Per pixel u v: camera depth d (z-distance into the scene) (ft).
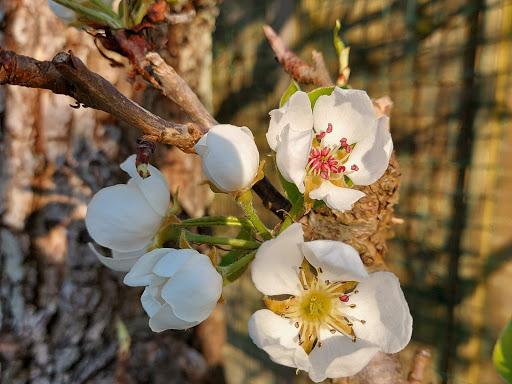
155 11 0.36
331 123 0.30
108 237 0.32
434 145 0.98
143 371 0.73
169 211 0.32
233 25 1.43
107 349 0.70
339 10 1.15
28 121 0.63
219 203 1.27
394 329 0.27
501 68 0.85
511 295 0.86
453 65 0.93
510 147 0.85
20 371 0.65
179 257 0.27
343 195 0.29
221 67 1.49
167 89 0.36
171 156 0.74
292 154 0.27
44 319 0.66
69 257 0.66
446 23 0.94
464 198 0.92
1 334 0.64
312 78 0.42
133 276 0.28
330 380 0.32
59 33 0.63
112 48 0.38
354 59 1.12
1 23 0.61
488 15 0.86
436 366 0.98
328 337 0.28
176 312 0.27
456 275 0.95
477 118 0.89
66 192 0.66
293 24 1.26
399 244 1.05
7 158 0.63
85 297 0.67
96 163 0.67
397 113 1.04
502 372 0.27
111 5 0.38
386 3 1.05
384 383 0.31
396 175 0.33
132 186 0.32
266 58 1.34
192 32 0.75
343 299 0.28
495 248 0.88
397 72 1.04
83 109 0.65
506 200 0.86
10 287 0.65
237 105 1.45
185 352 0.78
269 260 0.27
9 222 0.64
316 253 0.26
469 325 0.92
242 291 1.39
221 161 0.27
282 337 0.28
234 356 1.44
